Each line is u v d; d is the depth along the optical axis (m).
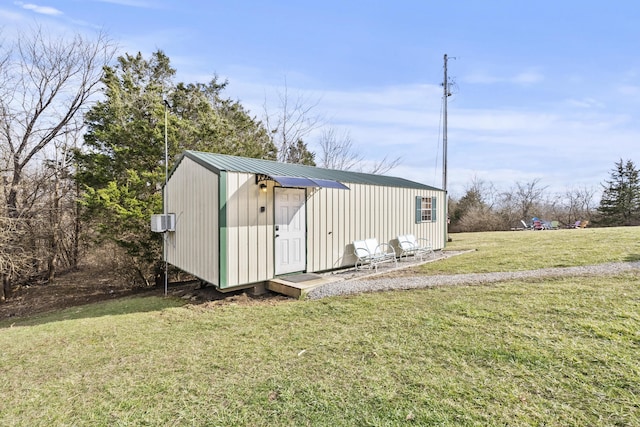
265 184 6.48
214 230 5.96
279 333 4.21
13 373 3.45
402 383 2.80
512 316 4.11
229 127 13.19
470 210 26.08
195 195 6.60
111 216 9.31
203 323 4.86
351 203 8.24
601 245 9.21
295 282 6.42
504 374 2.85
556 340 3.38
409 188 10.04
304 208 7.20
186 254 6.96
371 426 2.29
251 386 2.90
